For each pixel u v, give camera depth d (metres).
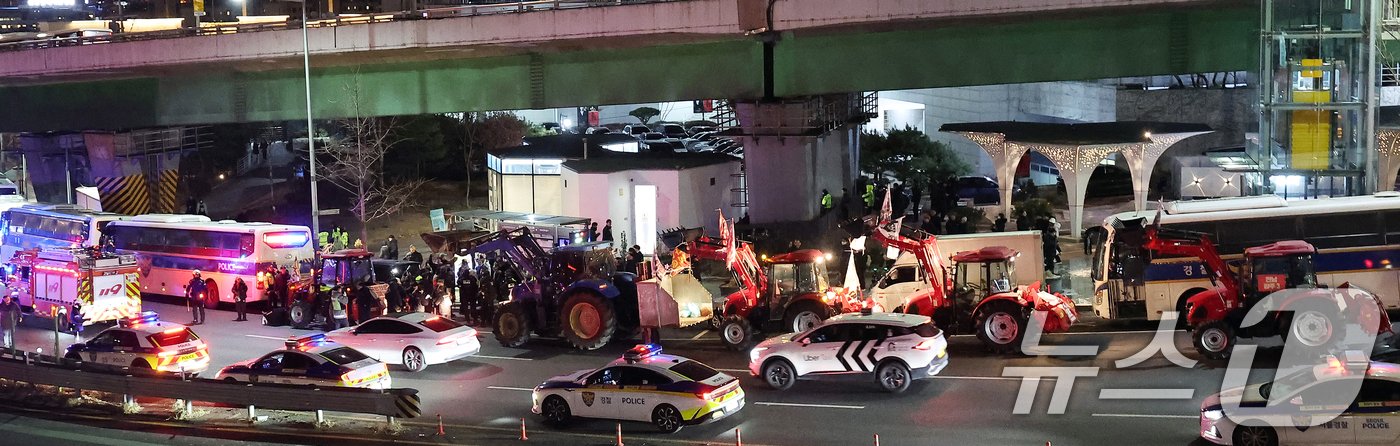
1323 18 41.12
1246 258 29.31
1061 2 41.88
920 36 46.03
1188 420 24.75
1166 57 43.41
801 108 49.38
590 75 50.81
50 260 40.09
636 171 50.69
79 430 28.19
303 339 30.33
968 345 32.44
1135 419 25.03
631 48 49.94
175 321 41.34
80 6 107.62
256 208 67.06
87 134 61.91
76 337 39.03
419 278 39.94
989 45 45.25
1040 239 37.06
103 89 59.09
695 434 25.64
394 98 54.03
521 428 26.52
